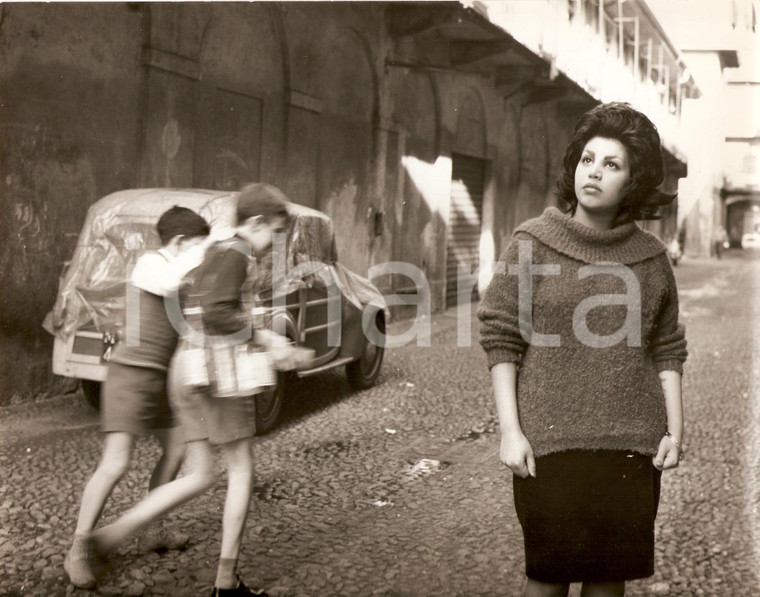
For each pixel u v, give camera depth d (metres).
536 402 2.39
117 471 3.40
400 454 5.80
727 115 32.41
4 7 6.54
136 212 6.23
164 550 3.84
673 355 2.52
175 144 8.47
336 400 7.36
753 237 53.41
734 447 6.11
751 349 11.22
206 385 3.28
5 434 5.82
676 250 33.34
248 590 3.36
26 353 6.95
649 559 2.41
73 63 7.22
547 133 20.69
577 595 3.52
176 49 8.34
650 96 21.61
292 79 10.49
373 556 3.94
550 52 15.63
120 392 3.43
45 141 7.02
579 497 2.36
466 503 4.78
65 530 4.08
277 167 10.41
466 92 15.58
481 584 3.65
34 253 6.98
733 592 3.60
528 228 2.46
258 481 5.04
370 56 12.25
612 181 2.39
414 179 13.91
